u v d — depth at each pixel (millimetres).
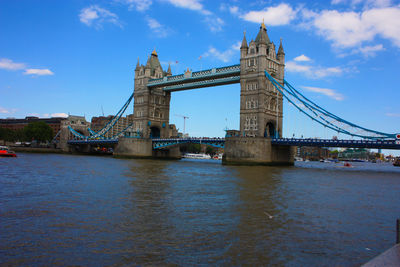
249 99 88562
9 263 13945
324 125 82438
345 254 15852
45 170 51500
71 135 157250
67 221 20469
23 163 65688
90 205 25094
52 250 15547
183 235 18188
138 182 38906
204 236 18078
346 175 59500
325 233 19125
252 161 80625
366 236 18719
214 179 44406
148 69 119312
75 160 86625
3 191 30344
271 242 17328
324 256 15531
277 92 89250
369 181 48906
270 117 89375
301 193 33531
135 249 15898
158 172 53562
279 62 93688
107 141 127625
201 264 14305
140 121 119500
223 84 101250
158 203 26469
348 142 73750
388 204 28797
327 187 39375
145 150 113375
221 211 24016
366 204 28484
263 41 87500
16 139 171500
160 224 20250
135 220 21016
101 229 18938
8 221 20172
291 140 80312
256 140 80812
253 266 14219
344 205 27688
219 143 92062
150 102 119438
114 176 44969
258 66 87125
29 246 16000
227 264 14367
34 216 21516
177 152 126375
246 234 18594
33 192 30188
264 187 37062
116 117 133000
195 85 106625
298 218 22484
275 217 22562
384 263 9242
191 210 24172
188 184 38375
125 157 112250
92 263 14156
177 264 14242
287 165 89375
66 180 39312
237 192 32844
